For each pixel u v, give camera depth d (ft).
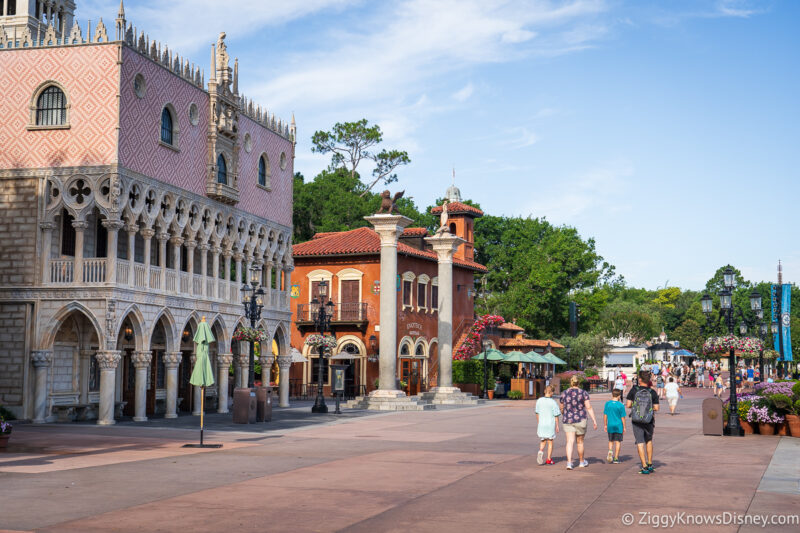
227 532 36.47
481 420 108.68
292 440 80.38
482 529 37.24
